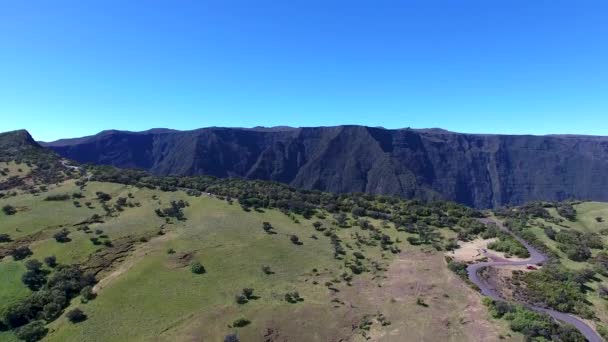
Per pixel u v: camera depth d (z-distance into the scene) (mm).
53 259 90500
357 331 68688
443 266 98938
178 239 104562
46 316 73375
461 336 63500
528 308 72938
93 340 64500
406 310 74812
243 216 128500
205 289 81625
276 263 97250
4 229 107688
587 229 141125
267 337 66562
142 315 71438
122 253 96688
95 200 134125
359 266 99125
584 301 80375
